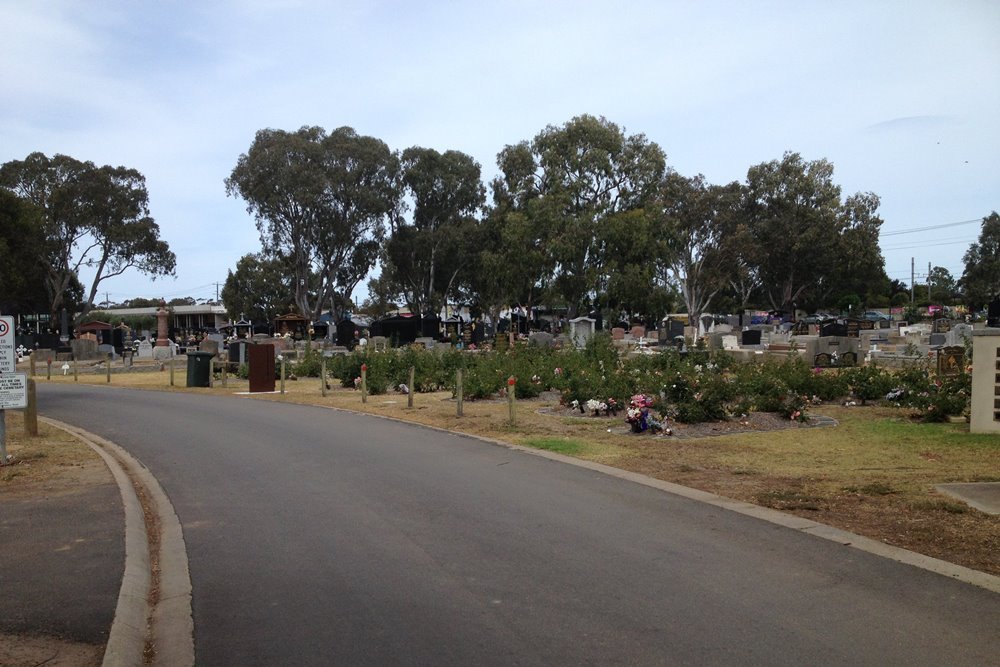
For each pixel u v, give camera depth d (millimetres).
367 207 67188
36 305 72812
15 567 6016
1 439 10875
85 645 4523
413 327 52656
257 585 5703
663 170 63500
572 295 60750
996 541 6457
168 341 47719
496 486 9164
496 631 4723
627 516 7621
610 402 15648
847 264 76500
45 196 64688
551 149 61875
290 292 93188
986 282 90875
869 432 12867
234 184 67125
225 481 9766
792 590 5395
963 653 4324
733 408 14438
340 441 13109
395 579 5773
